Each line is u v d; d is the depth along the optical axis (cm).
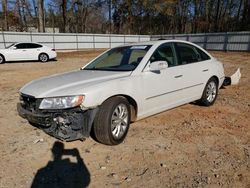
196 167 328
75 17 5144
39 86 388
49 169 326
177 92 488
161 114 530
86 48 3234
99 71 447
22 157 354
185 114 532
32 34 2703
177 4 5388
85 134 355
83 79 397
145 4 5125
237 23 4522
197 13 5194
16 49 1716
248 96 706
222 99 667
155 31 5778
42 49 1812
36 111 358
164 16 5600
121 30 5622
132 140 405
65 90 356
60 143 395
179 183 295
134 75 411
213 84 591
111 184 294
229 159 348
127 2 5281
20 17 4338
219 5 4738
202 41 3072
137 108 415
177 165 333
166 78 458
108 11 5591
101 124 364
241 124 480
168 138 414
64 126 347
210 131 444
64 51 3003
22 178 306
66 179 304
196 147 383
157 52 461
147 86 423
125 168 327
